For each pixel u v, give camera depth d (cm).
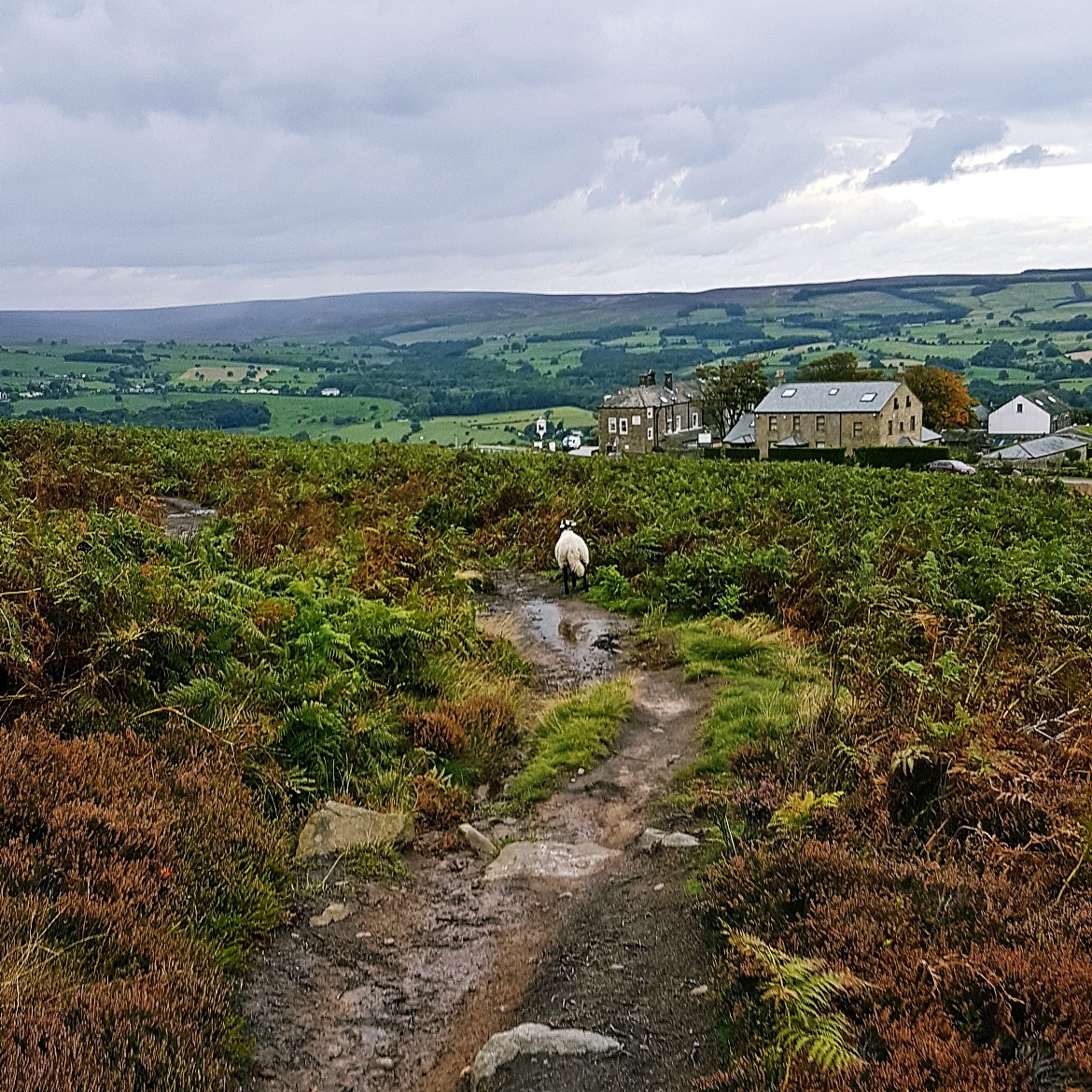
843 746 790
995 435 11188
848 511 2131
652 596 1583
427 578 1523
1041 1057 451
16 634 768
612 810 848
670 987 570
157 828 639
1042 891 605
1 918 517
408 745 931
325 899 677
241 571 1206
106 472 2250
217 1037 505
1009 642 1110
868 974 523
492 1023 552
